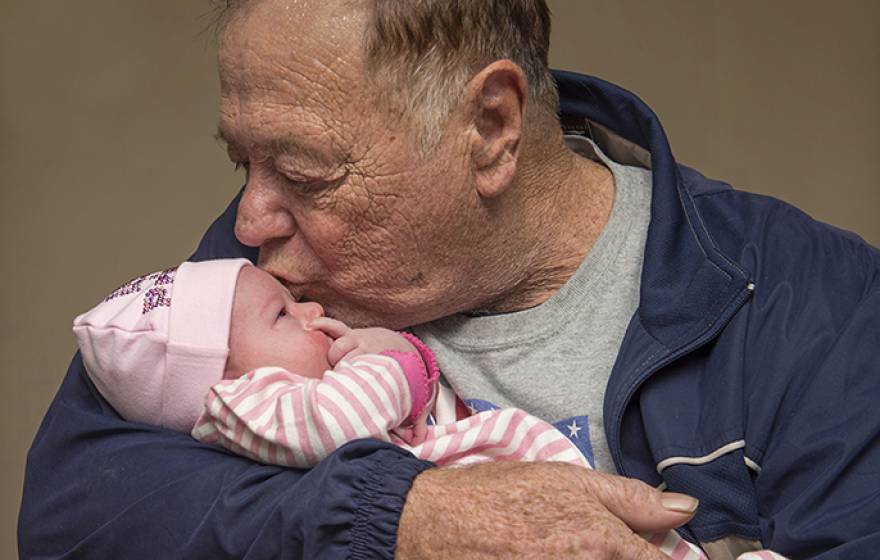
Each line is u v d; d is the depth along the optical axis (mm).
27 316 4270
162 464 2189
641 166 2564
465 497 1949
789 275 2262
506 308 2412
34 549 2307
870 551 1979
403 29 2125
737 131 4176
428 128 2154
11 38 4285
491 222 2266
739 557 2023
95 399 2414
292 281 2295
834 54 4168
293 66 2127
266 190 2225
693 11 4207
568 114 2602
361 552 1958
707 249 2291
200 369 2219
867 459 2072
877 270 2270
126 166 4289
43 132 4281
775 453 2133
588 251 2389
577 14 4211
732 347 2209
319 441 2062
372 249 2211
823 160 4164
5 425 4246
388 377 2135
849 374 2133
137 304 2271
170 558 2113
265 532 2021
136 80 4301
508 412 2236
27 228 4277
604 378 2311
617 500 1973
